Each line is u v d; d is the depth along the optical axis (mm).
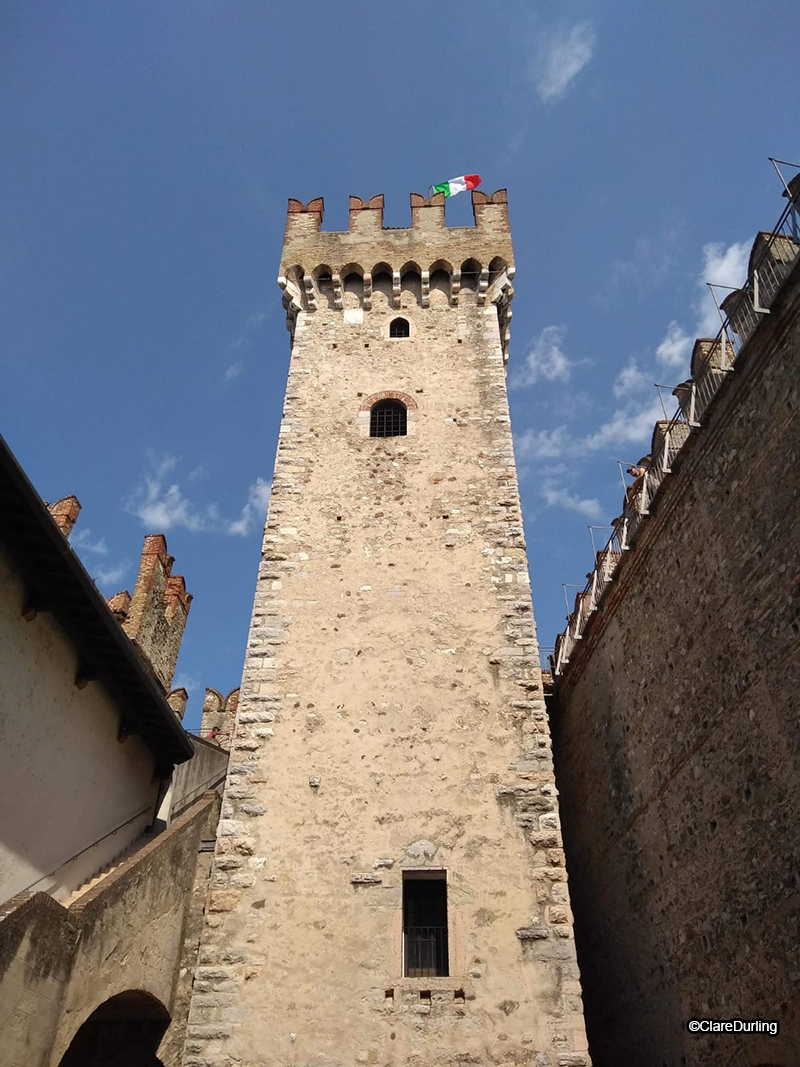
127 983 13352
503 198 22797
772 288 11852
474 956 10828
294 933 11125
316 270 21141
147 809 17281
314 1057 10117
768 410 11891
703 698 13375
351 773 12609
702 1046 12539
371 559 15266
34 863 12258
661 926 14359
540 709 13195
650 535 15734
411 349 19297
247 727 13164
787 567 11219
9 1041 10164
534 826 11969
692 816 13430
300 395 18219
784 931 10500
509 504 16000
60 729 13211
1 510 10930
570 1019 10297
